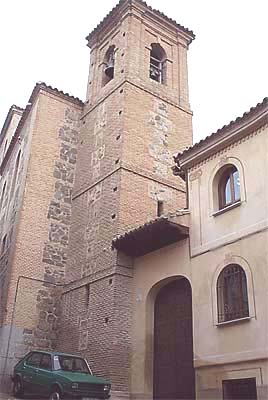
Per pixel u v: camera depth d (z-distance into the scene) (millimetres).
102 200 19797
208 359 13594
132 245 17359
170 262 16219
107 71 24344
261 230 13297
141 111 21688
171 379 15180
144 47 24125
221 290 14062
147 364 15836
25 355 17203
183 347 15195
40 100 23094
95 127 22594
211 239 14914
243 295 13414
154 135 21516
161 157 21156
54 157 22297
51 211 21062
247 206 14047
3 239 23594
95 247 18969
